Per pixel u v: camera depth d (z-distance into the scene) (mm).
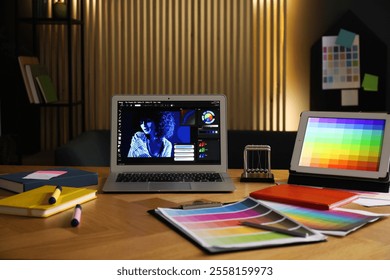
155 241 1085
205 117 1783
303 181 1669
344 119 1713
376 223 1231
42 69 3816
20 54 4070
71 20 3717
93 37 4160
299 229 1122
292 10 4215
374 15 4199
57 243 1075
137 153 1764
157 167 1759
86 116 4215
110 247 1049
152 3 4145
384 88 4215
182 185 1610
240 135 3012
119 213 1321
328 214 1281
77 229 1177
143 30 4152
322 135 1714
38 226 1201
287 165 2961
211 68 4195
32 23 3844
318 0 4215
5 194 1552
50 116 4188
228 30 4148
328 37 4211
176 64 4180
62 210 1337
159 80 4211
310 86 4238
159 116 1779
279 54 4168
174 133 1777
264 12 4141
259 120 4191
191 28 4176
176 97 1785
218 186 1602
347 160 1641
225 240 1049
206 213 1263
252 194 1467
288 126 4266
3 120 3992
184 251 1018
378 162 1601
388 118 1649
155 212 1289
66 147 2439
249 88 4176
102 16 4156
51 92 3805
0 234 1139
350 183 1606
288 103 4254
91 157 2688
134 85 4207
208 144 1776
